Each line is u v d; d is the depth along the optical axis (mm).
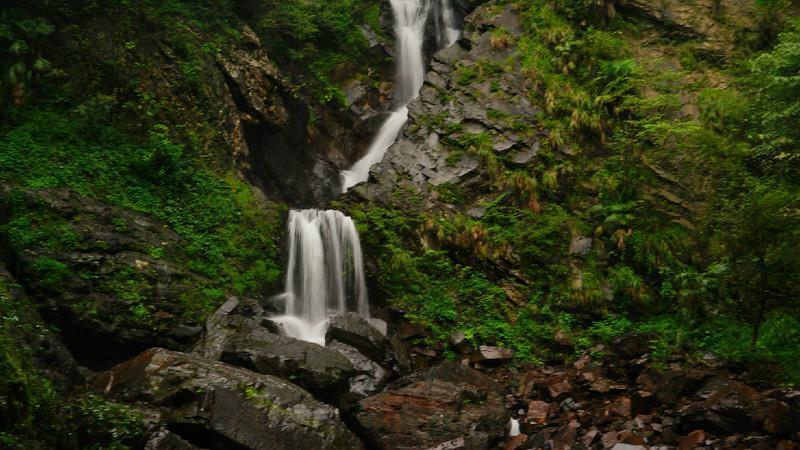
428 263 16328
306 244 15719
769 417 10117
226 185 16188
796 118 14227
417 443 10812
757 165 16484
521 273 16375
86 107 15453
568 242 16641
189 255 14344
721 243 15383
